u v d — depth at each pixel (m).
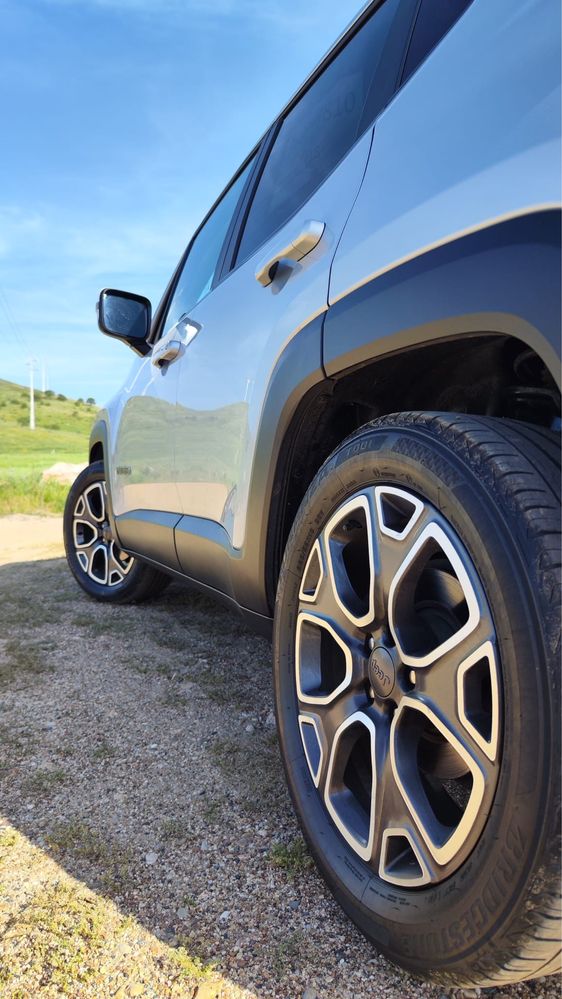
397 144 1.27
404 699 1.08
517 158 0.94
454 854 0.96
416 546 1.07
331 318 1.35
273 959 1.16
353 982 1.11
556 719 0.82
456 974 0.96
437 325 1.05
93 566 3.82
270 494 1.65
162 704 2.30
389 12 1.60
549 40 0.95
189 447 2.29
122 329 3.16
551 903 0.81
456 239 1.03
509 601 0.89
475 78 1.09
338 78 1.81
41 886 1.36
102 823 1.58
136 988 1.10
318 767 1.30
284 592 1.47
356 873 1.18
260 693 2.40
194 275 2.82
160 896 1.32
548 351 0.84
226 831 1.54
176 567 2.55
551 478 0.96
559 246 0.84
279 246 1.68
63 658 2.78
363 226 1.32
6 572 4.66
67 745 2.00
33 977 1.12
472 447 1.02
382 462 1.18
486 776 0.91
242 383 1.84
